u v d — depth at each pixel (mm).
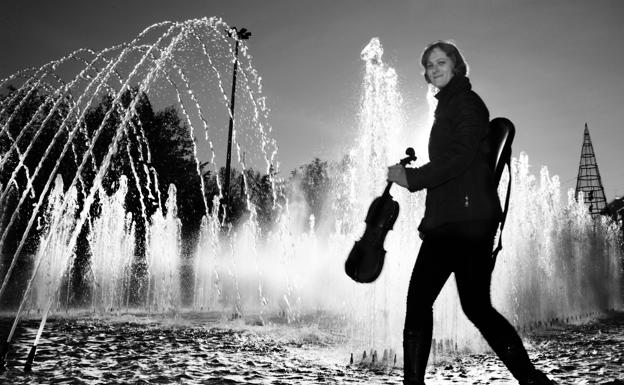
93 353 4785
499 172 2758
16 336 5727
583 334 7504
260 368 4328
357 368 4504
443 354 5492
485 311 2615
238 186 44500
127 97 29234
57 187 17484
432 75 2812
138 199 30828
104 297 12844
